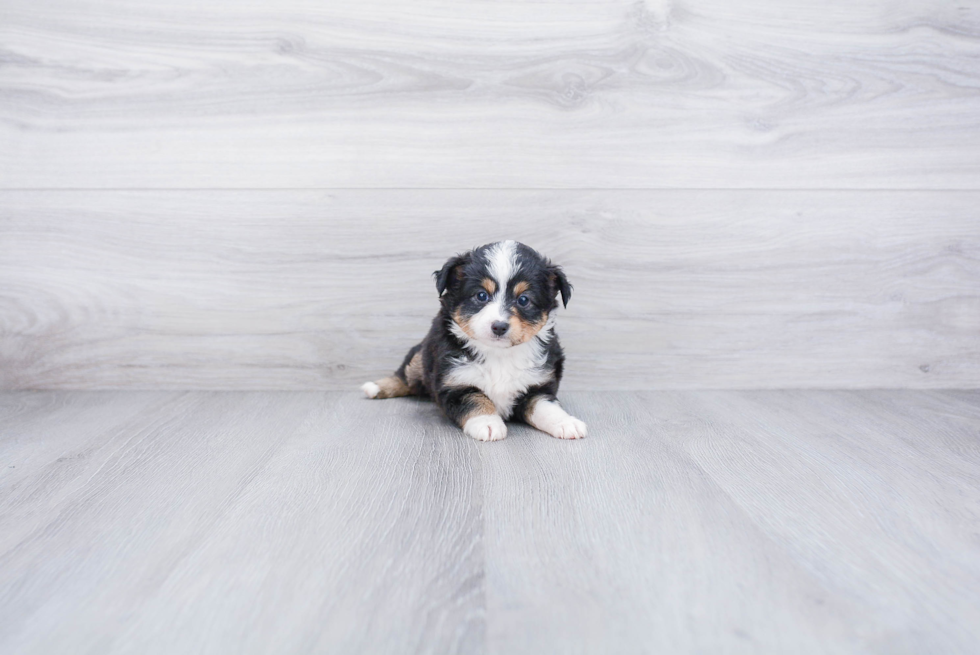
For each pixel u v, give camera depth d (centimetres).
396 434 193
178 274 239
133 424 201
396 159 236
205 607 101
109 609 101
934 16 234
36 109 230
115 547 121
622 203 240
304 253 240
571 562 116
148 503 141
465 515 135
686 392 247
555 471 161
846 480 157
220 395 240
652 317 246
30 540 124
